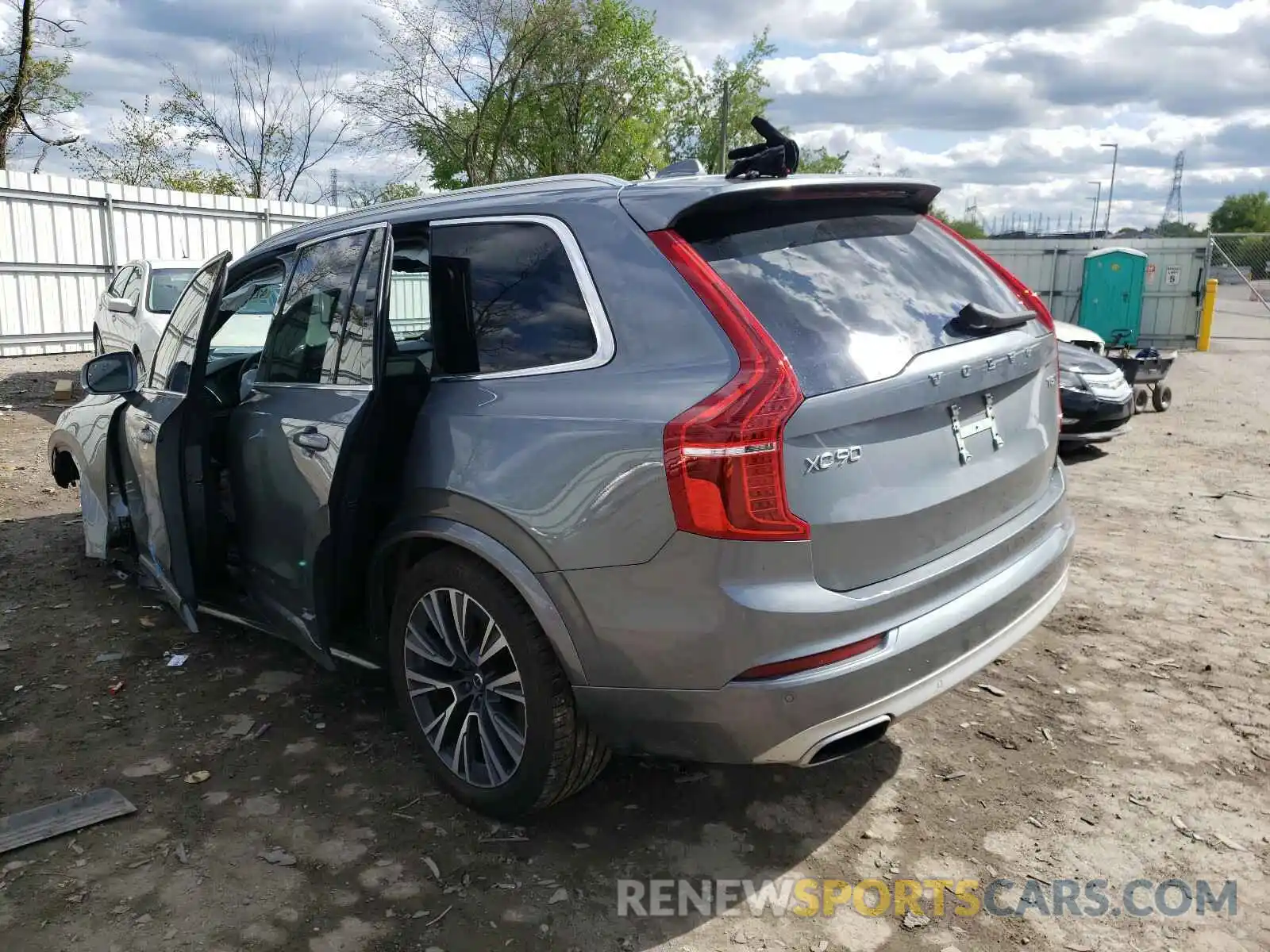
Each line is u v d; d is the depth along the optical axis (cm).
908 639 258
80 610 481
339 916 263
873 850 296
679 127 3644
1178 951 253
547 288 290
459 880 279
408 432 314
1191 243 1902
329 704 387
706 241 270
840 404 246
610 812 314
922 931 261
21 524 624
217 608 405
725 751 257
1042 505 327
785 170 287
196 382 388
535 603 271
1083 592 520
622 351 266
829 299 269
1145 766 344
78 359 1505
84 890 272
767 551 239
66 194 1551
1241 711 385
